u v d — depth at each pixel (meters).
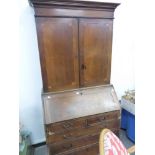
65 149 1.58
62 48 1.49
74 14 1.43
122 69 2.31
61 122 1.47
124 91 2.43
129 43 2.22
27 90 1.82
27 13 1.60
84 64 1.62
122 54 2.24
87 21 1.50
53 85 1.57
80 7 1.42
